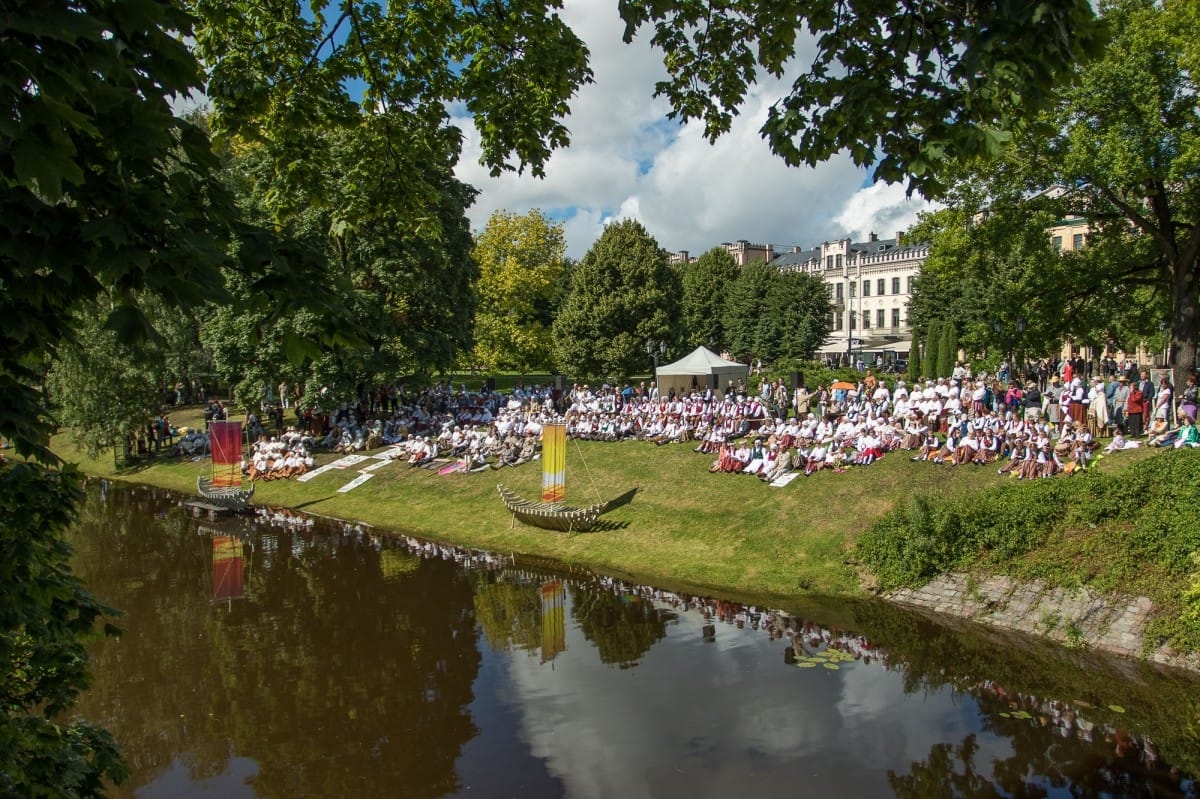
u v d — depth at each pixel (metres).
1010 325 34.16
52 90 3.78
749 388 45.75
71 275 4.39
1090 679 16.48
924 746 14.09
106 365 46.16
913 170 6.68
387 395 48.94
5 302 4.69
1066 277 32.72
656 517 29.36
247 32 12.70
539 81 13.36
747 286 84.81
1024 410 27.72
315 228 40.72
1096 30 5.84
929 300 71.94
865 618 20.78
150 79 4.71
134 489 43.38
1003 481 23.69
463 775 13.74
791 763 13.66
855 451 28.56
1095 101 27.64
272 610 22.88
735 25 11.32
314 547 30.34
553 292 74.31
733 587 23.77
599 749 14.43
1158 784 12.59
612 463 35.00
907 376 59.00
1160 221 30.00
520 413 42.47
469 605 23.09
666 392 43.94
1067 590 18.97
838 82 7.58
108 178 4.52
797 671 17.58
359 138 14.26
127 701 17.05
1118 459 22.83
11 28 3.51
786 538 25.69
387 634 20.83
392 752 14.66
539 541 29.64
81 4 4.02
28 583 5.73
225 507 36.50
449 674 18.14
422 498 36.28
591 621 21.45
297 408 47.78
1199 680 16.00
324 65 13.12
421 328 46.78
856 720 15.19
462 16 13.09
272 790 13.52
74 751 6.72
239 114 12.36
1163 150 27.58
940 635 19.33
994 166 29.67
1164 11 27.50
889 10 7.64
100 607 6.62
